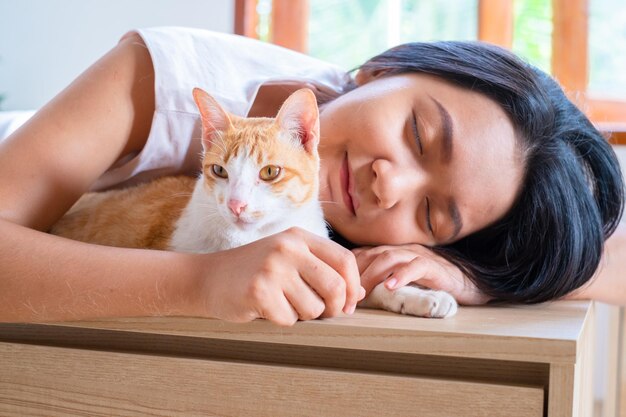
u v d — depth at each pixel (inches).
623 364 59.4
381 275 34.5
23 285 29.9
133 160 41.4
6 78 91.7
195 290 28.5
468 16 87.3
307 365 28.5
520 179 39.0
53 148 35.7
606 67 85.4
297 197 36.9
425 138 36.8
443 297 30.8
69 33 90.5
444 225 38.7
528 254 38.7
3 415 32.2
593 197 42.1
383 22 90.0
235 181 35.3
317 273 27.7
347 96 40.7
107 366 30.3
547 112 39.5
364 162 38.0
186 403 29.3
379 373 27.2
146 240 38.1
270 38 91.5
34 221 35.1
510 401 25.3
